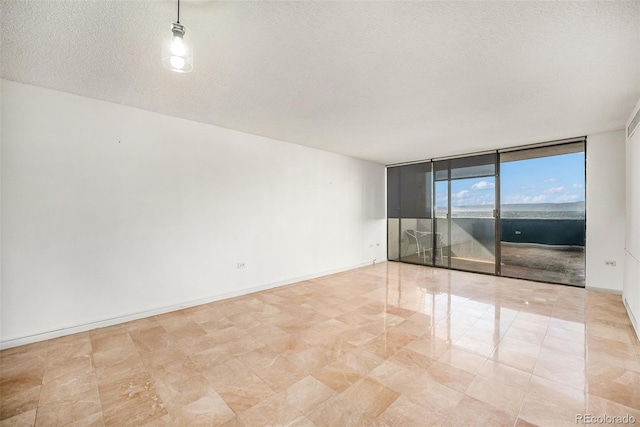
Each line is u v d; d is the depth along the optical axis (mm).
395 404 1863
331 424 1688
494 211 5484
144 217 3387
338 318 3350
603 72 2402
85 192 3002
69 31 1887
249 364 2357
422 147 5277
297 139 4738
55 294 2840
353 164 6328
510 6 1622
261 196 4559
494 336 2850
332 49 2094
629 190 3562
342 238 6039
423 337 2838
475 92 2836
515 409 1810
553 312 3498
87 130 3010
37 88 2744
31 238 2717
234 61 2270
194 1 1581
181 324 3188
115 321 3174
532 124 3861
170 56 1567
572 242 7352
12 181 2623
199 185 3850
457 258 6082
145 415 1769
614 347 2607
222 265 4082
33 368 2291
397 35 1916
